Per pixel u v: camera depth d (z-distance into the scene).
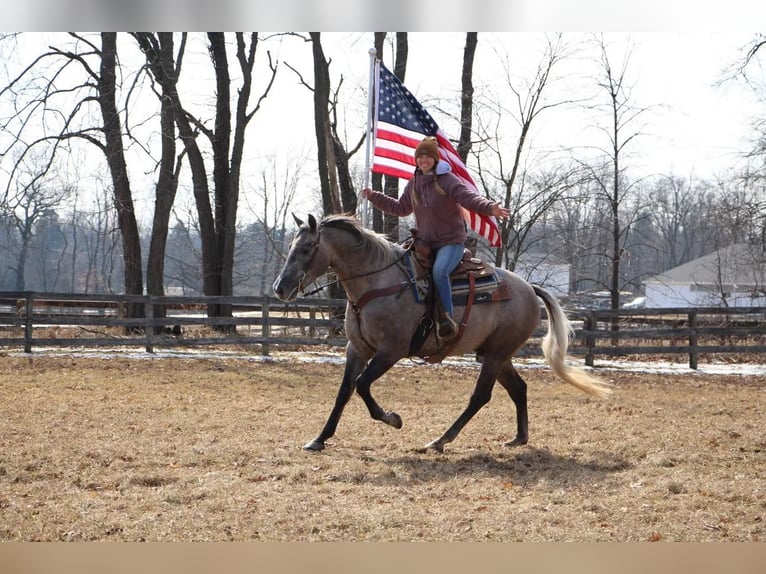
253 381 14.44
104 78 22.23
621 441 8.85
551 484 6.73
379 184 23.77
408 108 12.83
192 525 5.34
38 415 9.80
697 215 65.38
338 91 24.09
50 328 23.19
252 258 56.34
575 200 26.23
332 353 20.19
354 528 5.34
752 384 16.50
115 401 11.33
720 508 5.95
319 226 7.80
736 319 25.23
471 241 18.77
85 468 7.00
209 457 7.47
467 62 23.83
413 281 7.94
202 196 23.97
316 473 6.93
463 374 16.56
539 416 10.81
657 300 57.34
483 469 7.33
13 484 6.41
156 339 18.67
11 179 20.59
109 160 23.00
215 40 23.72
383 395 13.05
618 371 18.08
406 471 7.14
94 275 73.69
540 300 9.66
